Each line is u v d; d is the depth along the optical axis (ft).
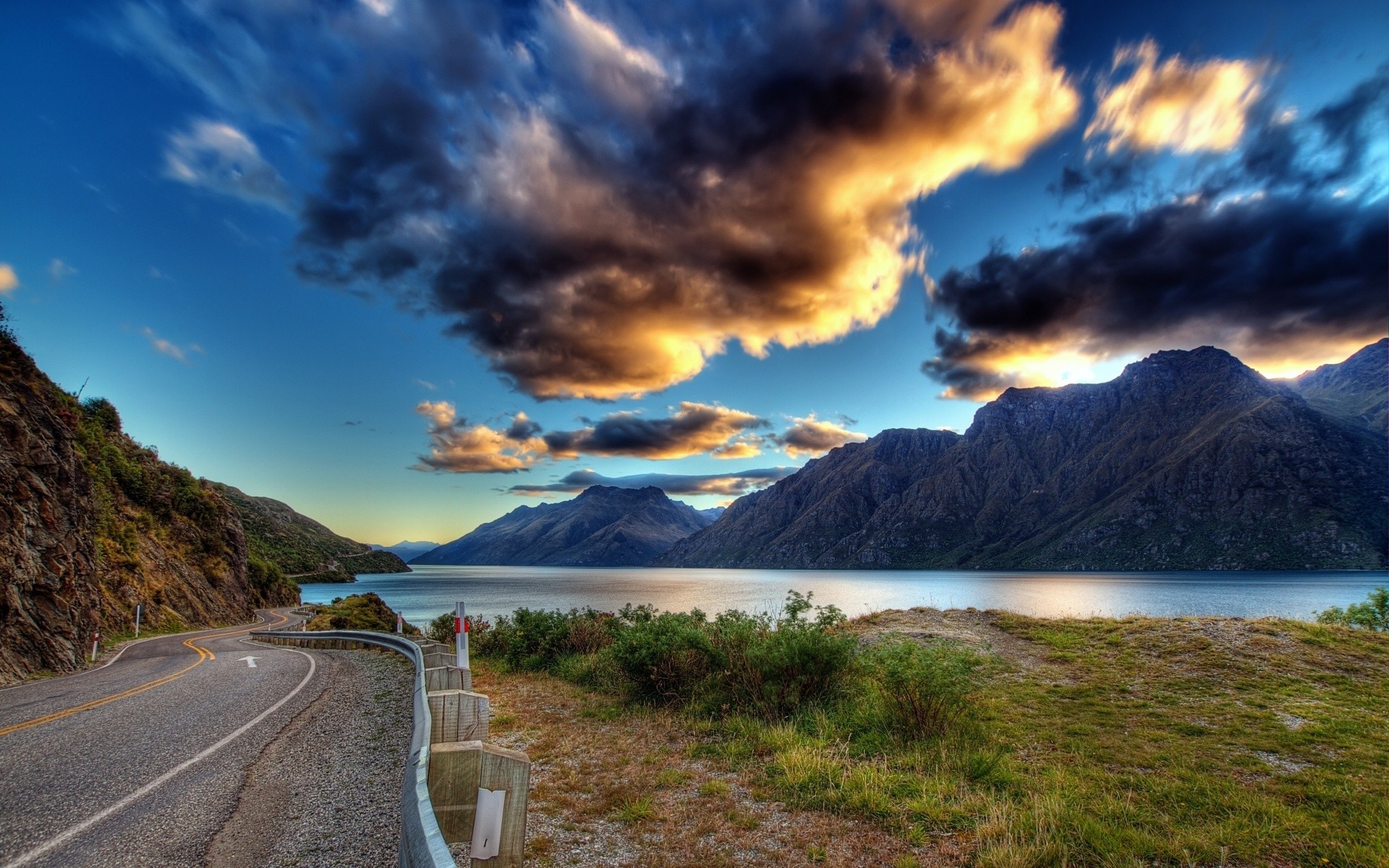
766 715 31.32
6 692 41.22
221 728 28.81
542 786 21.72
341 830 16.26
